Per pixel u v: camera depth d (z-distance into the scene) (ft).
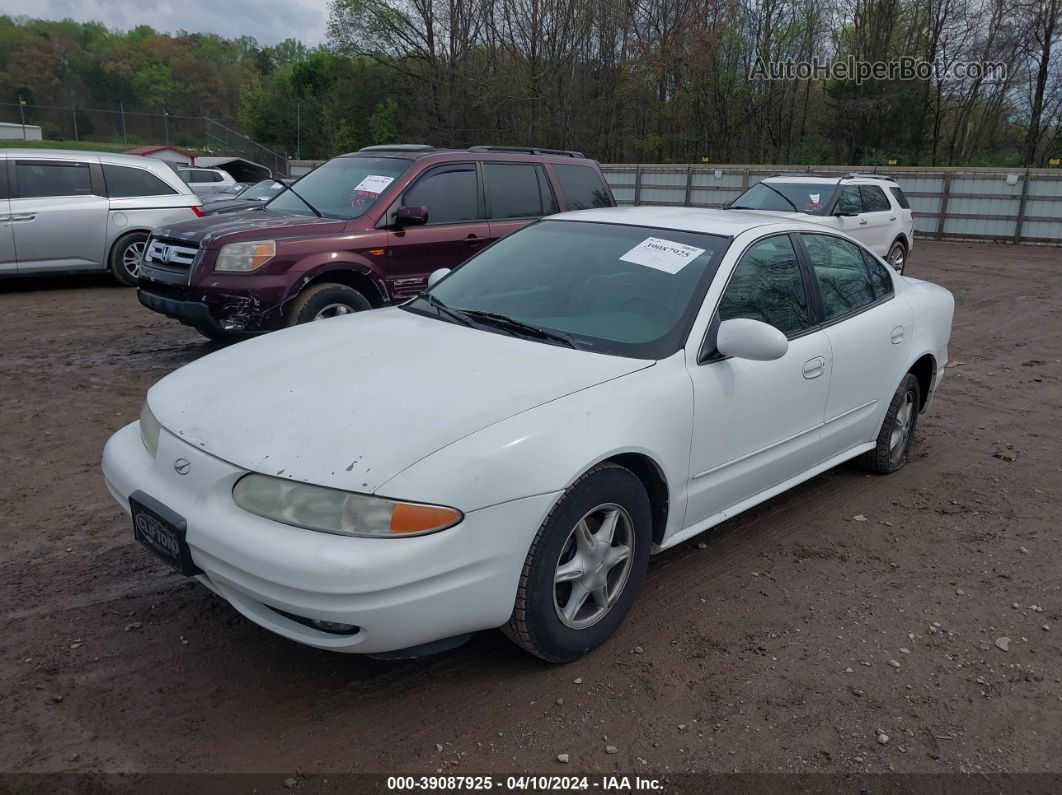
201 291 21.13
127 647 10.38
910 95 113.19
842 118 116.37
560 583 10.07
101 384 22.15
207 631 10.78
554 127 126.00
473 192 24.73
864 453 16.61
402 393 9.74
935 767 8.77
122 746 8.66
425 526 8.36
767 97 120.98
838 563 13.34
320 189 24.86
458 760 8.62
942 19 115.65
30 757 8.46
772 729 9.26
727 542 13.97
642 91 121.60
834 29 120.16
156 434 10.17
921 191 81.05
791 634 11.19
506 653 10.53
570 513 9.53
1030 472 17.71
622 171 94.48
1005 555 13.78
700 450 11.34
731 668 10.36
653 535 11.36
